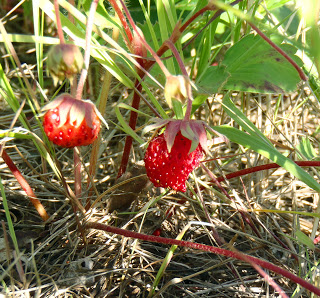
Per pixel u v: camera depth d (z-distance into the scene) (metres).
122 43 0.17
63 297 0.13
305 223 0.16
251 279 0.14
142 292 0.13
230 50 0.16
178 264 0.14
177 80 0.10
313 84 0.17
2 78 0.12
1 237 0.14
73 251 0.14
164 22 0.14
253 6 0.17
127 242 0.14
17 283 0.13
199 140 0.11
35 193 0.16
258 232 0.15
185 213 0.16
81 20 0.12
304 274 0.13
